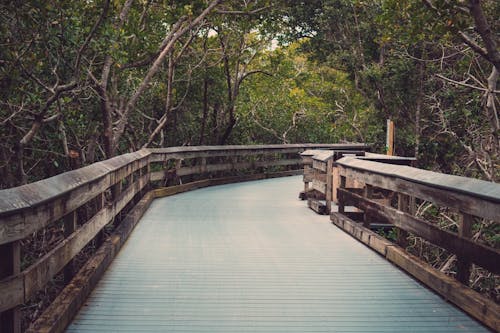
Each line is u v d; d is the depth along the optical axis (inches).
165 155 450.9
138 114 621.9
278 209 374.6
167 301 162.6
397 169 217.5
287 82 885.2
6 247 109.3
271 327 142.4
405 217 207.6
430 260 502.3
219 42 689.0
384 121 759.7
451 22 309.9
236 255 225.3
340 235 273.7
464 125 598.5
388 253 217.2
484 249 145.3
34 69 321.7
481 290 442.0
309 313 153.6
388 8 347.3
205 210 366.9
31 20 286.0
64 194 144.3
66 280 168.7
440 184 170.4
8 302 106.4
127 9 409.4
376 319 149.2
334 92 1014.4
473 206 151.4
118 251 228.2
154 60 506.3
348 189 324.2
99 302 160.7
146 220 319.0
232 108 712.4
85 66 363.3
